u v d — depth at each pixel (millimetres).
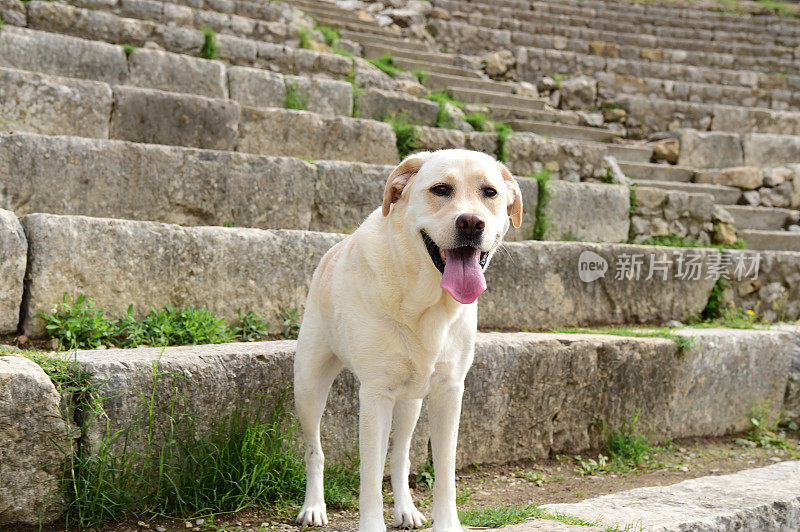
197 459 3377
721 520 3324
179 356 3438
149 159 4941
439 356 2820
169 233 4379
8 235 3863
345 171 5562
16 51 5781
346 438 3871
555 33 11703
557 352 4574
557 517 3146
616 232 6863
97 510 3078
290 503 3451
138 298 4277
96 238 4152
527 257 5613
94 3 7309
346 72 7918
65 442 3037
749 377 5590
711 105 10188
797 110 11297
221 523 3193
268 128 6012
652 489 3820
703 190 8188
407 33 10469
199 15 7848
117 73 6188
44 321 3973
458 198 2568
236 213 5211
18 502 2938
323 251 4863
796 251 7520
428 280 2682
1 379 2879
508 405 4395
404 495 3281
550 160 7305
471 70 9945
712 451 5156
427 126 7441
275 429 3607
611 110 9820
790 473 4207
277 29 8234
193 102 5730
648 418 5047
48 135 5062
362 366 2838
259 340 4520
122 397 3188
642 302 6246
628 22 12680
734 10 13945
